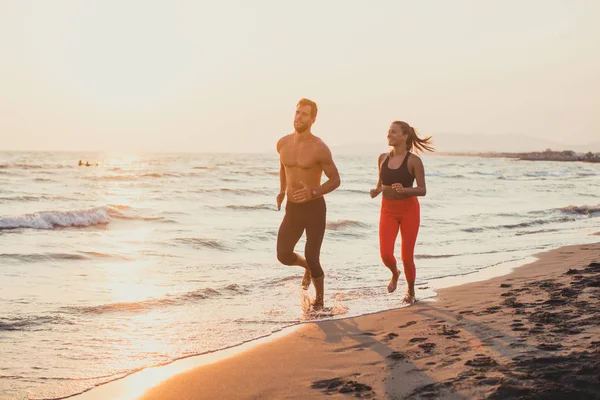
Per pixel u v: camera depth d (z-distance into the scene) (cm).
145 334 512
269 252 1045
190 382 388
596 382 312
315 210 614
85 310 591
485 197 2488
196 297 661
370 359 416
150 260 927
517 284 685
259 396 357
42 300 633
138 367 423
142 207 1852
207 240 1124
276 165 7375
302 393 356
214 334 511
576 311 498
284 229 633
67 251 971
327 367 408
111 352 460
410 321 532
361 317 564
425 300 634
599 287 602
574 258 879
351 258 972
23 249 988
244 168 6091
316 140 614
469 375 348
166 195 2438
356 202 2102
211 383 385
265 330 522
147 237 1195
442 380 346
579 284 629
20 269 813
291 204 627
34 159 9419
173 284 739
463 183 3691
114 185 3161
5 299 630
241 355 446
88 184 3222
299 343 476
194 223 1493
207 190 2650
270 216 1700
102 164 7362
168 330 524
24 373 411
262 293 690
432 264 896
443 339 446
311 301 646
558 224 1504
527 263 867
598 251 938
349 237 1248
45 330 519
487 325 476
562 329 436
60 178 3756
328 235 1259
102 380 397
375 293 686
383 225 637
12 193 2473
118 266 866
